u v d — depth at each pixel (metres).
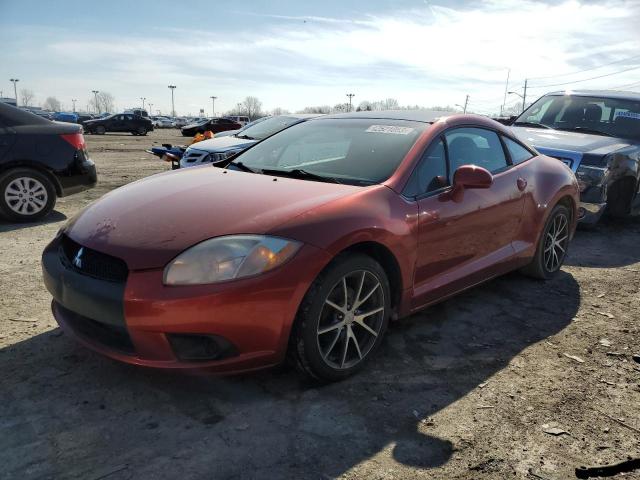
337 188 2.98
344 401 2.65
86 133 36.41
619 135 6.78
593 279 4.70
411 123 3.61
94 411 2.49
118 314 2.41
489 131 3.98
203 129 36.12
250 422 2.45
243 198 2.82
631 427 2.52
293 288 2.49
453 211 3.31
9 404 2.52
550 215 4.40
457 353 3.21
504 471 2.19
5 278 4.25
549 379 2.95
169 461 2.17
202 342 2.45
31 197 6.38
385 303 2.97
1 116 6.16
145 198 2.97
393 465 2.20
